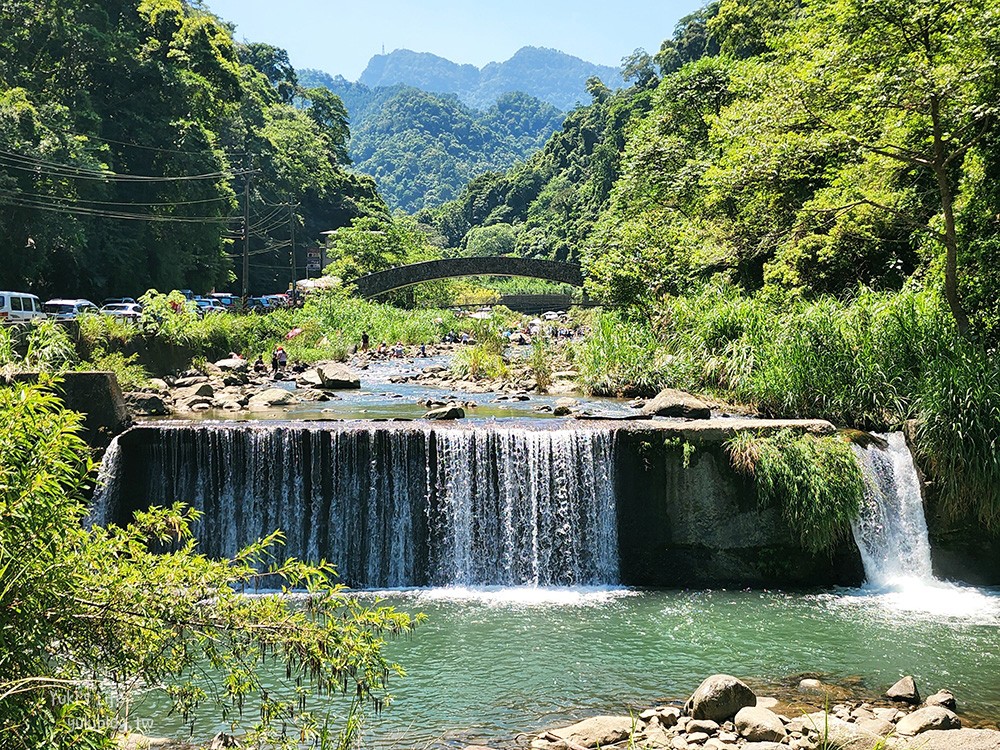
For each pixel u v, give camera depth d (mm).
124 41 62531
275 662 12906
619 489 17594
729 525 17344
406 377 33531
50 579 6742
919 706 11484
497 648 13758
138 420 19875
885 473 17703
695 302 27406
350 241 90250
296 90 164500
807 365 20266
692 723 10781
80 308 46094
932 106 19062
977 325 19641
